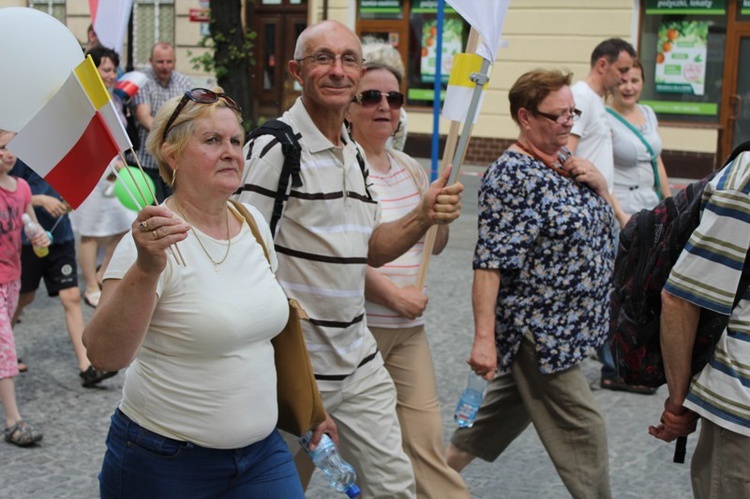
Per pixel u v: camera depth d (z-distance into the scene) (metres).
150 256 2.75
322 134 3.96
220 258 3.15
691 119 19.50
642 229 3.75
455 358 7.75
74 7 23.22
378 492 4.04
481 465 5.79
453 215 4.01
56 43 2.92
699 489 3.63
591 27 19.80
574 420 4.53
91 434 6.11
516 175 4.46
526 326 4.51
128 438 3.13
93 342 2.90
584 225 4.48
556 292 4.49
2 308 5.93
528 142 4.58
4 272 5.98
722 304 3.39
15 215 6.00
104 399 6.74
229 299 3.10
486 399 4.95
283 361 3.43
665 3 19.33
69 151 2.88
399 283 4.52
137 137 10.12
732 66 19.08
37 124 2.84
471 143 20.91
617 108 7.21
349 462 4.09
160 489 3.12
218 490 3.19
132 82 9.27
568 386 4.52
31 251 6.96
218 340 3.06
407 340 4.47
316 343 3.93
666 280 3.59
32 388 6.91
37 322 8.62
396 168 4.70
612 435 6.29
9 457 5.72
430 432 4.39
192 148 3.13
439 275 10.71
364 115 4.55
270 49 23.69
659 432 3.78
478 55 4.12
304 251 3.89
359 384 4.03
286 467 3.30
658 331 3.76
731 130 19.23
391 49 4.66
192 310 3.04
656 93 19.64
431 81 21.39
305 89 3.96
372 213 4.11
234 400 3.11
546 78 4.50
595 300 4.56
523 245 4.45
